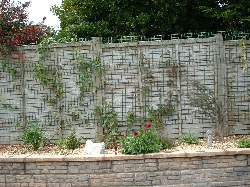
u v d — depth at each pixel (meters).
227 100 7.13
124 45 7.16
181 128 7.15
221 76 7.08
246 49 7.09
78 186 5.92
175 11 10.48
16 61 7.35
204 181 5.86
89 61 7.21
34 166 6.00
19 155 6.23
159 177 5.86
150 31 10.68
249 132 7.14
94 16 10.99
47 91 7.32
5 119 7.42
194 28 11.46
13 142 7.41
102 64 7.20
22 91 7.35
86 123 7.26
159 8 10.25
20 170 6.02
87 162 5.92
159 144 6.36
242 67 7.12
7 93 7.39
